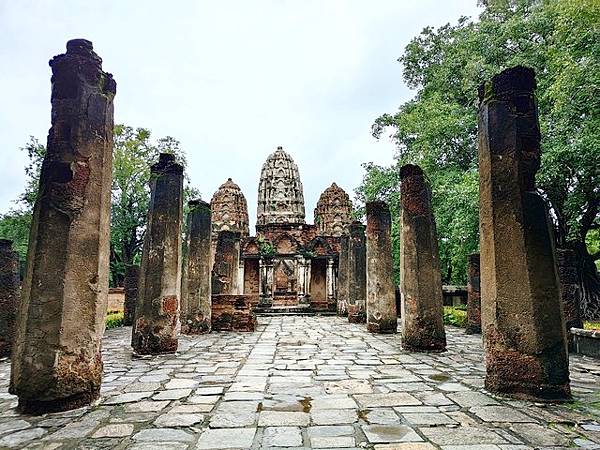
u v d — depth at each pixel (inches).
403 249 429.1
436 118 791.7
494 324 244.1
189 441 168.2
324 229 1432.1
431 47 979.3
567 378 228.7
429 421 191.3
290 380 276.8
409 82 1022.4
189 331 579.5
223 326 620.4
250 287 1332.4
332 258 1252.5
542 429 180.9
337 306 1015.6
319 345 457.4
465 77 780.6
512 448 159.5
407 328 414.6
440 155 840.3
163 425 187.3
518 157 251.8
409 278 418.3
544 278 239.0
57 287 220.5
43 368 210.4
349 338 524.4
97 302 233.0
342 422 190.1
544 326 232.8
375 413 203.5
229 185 1470.2
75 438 172.7
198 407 215.0
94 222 238.8
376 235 597.3
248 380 277.6
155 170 429.4
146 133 1259.8
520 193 248.5
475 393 241.3
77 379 217.8
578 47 522.3
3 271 398.6
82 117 241.6
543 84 644.7
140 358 374.9
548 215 249.4
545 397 225.5
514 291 241.1
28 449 161.6
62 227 227.5
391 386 258.7
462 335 557.6
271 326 711.1
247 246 1277.1
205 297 593.0
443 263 1045.8
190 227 602.9
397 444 163.6
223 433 176.6
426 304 407.5
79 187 235.3
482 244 261.3
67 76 243.3
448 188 756.0
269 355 386.9
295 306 1162.6
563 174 629.9
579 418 196.2
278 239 1390.3
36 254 223.0
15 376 212.5
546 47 683.4
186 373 303.1
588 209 743.1
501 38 759.1
